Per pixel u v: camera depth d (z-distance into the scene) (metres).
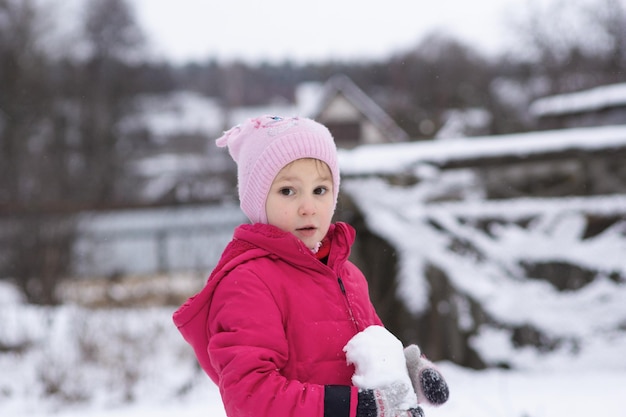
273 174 1.76
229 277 1.64
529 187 5.45
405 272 4.90
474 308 4.90
